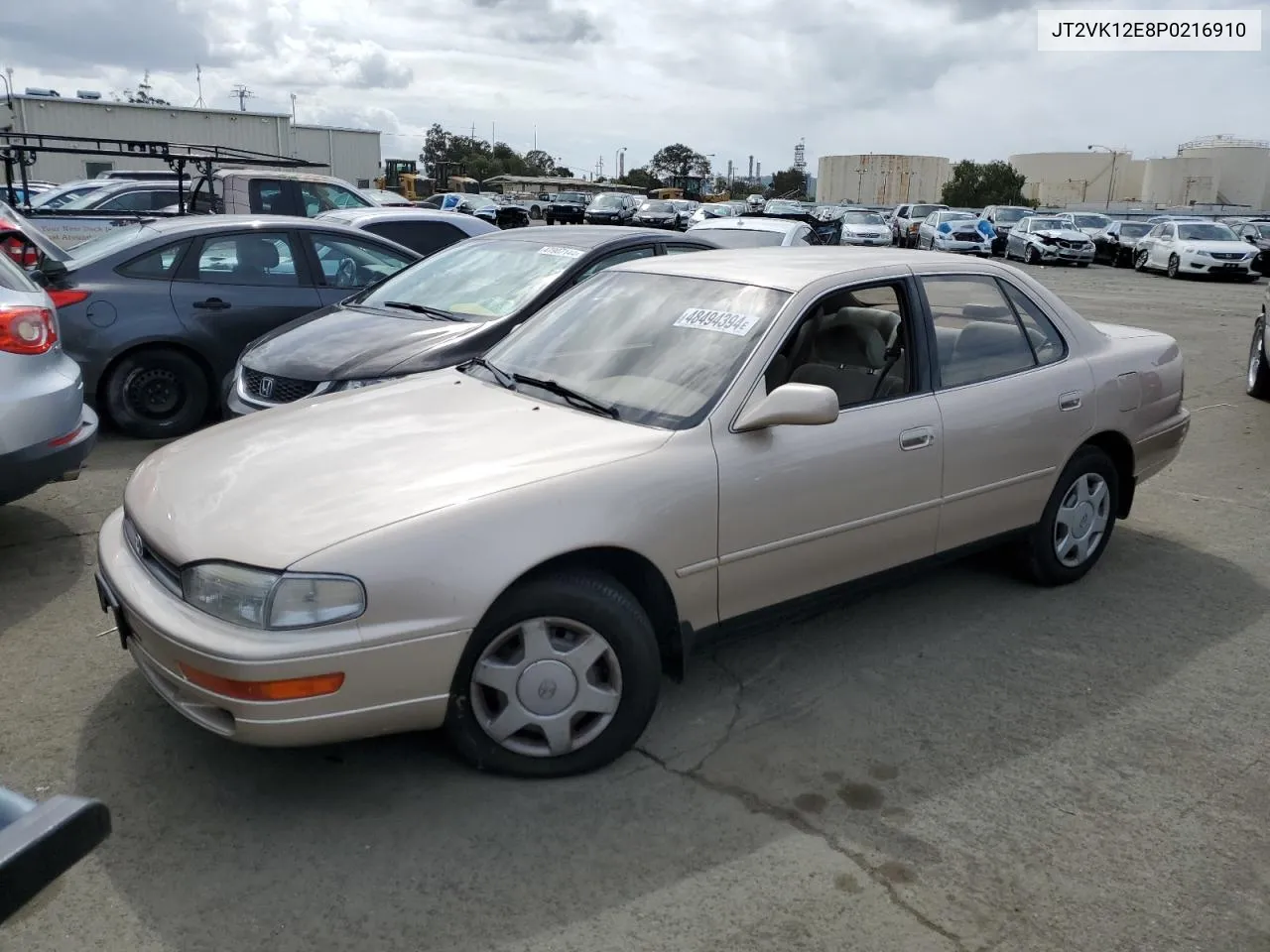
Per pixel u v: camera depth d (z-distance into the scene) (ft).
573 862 9.53
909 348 13.55
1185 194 265.34
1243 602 15.96
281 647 9.16
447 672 9.80
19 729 11.55
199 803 10.30
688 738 11.71
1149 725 12.23
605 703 10.74
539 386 12.81
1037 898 9.20
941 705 12.59
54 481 16.15
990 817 10.36
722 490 11.32
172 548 9.86
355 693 9.46
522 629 10.30
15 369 15.08
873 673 13.37
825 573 12.62
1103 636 14.61
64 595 15.20
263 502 10.16
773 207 133.59
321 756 11.14
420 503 9.94
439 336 19.21
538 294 19.94
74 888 9.08
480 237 23.93
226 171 49.19
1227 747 11.80
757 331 12.29
